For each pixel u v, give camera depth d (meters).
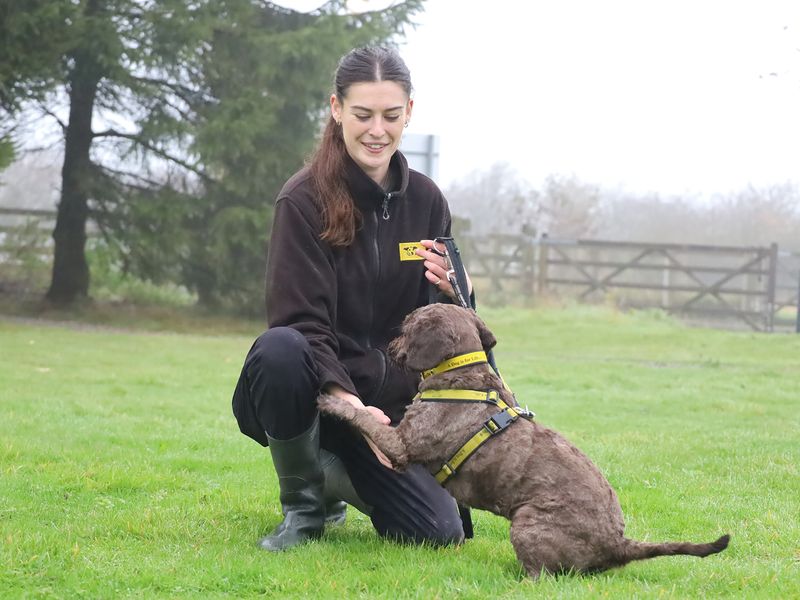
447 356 3.82
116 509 4.73
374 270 4.26
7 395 8.72
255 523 4.54
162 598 3.36
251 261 18.89
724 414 8.87
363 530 4.58
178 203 17.73
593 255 23.45
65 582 3.49
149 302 20.66
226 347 14.75
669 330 18.64
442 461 3.79
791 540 4.38
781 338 17.50
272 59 17.47
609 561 3.56
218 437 7.01
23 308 18.73
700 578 3.66
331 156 4.20
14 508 4.65
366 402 4.27
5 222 21.34
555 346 16.50
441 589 3.42
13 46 15.87
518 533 3.52
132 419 7.72
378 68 4.09
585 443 7.05
